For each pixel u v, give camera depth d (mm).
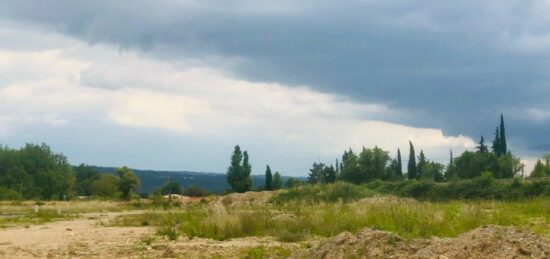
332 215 21078
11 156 105812
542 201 28297
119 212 43781
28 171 106438
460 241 11086
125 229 24406
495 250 10297
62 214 39531
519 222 19281
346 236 12438
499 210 24234
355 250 11812
